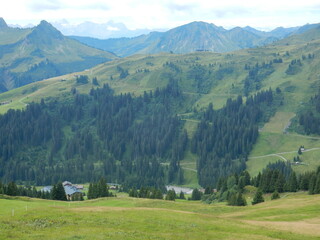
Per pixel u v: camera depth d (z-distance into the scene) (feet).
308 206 279.08
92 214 210.79
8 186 426.10
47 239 146.41
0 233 151.64
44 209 220.43
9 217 190.19
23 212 206.90
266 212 272.51
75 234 156.56
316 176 419.33
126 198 374.63
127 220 196.65
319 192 396.57
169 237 162.20
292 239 170.60
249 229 189.37
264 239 165.78
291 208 277.44
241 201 377.30
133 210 234.99
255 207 316.81
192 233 173.78
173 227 185.06
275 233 180.34
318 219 233.35
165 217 211.61
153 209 244.63
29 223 177.06
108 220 193.57
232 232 181.47
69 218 194.29
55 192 444.55
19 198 338.54
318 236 177.99
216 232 178.19
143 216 212.02
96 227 175.73
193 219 211.41
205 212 307.37
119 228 177.47
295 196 400.06
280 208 281.13
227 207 327.67
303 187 452.35
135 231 169.99
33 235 152.25
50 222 181.16
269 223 212.23
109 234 158.92
